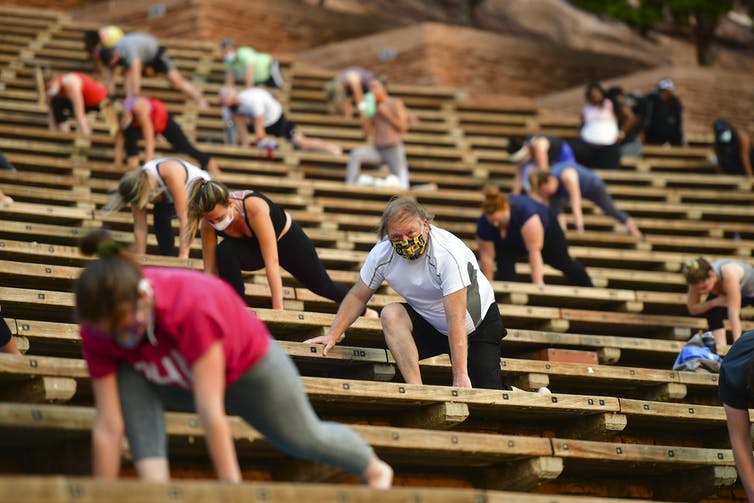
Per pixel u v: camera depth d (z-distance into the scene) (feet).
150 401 36.52
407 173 124.98
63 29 173.17
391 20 204.74
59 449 42.73
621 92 148.15
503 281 88.38
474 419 60.44
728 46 225.35
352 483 49.19
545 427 62.44
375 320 66.18
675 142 157.48
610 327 84.28
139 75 132.98
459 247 56.24
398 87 171.73
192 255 83.56
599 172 134.62
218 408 34.83
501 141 149.79
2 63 149.59
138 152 105.09
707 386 69.00
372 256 57.47
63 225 84.23
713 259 108.99
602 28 220.23
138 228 76.84
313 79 172.04
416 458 52.08
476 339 57.98
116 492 32.04
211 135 131.44
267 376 37.19
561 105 183.21
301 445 38.60
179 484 33.30
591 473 60.23
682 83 180.65
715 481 59.00
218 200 60.23
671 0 199.21
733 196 132.05
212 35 184.34
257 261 63.87
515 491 54.29
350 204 105.91
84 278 33.04
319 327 65.00
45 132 110.11
